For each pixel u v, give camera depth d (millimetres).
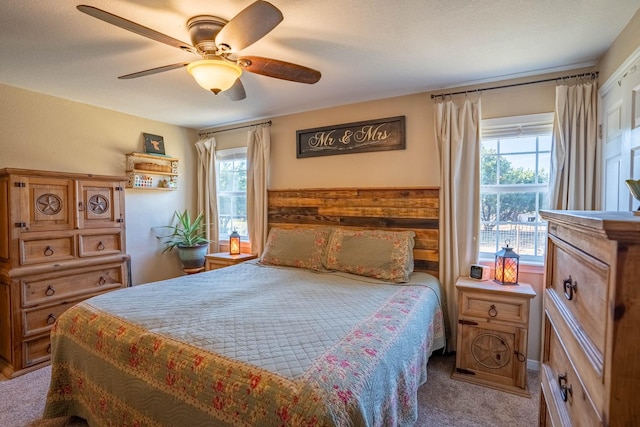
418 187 2793
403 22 1755
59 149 3004
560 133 2273
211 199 4117
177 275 4094
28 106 2795
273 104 3236
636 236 573
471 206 2613
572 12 1652
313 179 3428
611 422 602
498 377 2213
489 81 2600
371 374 1215
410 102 2922
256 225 3699
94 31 1825
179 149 4098
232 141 4051
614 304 595
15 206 2381
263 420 1065
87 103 3172
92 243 2830
